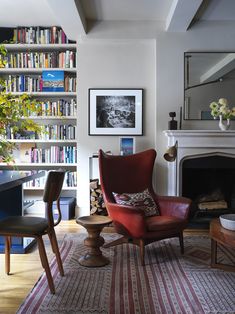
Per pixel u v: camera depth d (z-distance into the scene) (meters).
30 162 4.86
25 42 4.73
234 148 4.34
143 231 2.97
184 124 4.53
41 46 4.76
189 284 2.57
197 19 4.44
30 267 2.91
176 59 4.50
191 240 3.75
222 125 4.32
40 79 4.83
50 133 4.84
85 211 4.77
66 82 4.81
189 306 2.22
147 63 4.70
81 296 2.36
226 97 4.48
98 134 4.72
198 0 3.49
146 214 3.39
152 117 4.71
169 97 4.52
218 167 4.38
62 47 4.82
